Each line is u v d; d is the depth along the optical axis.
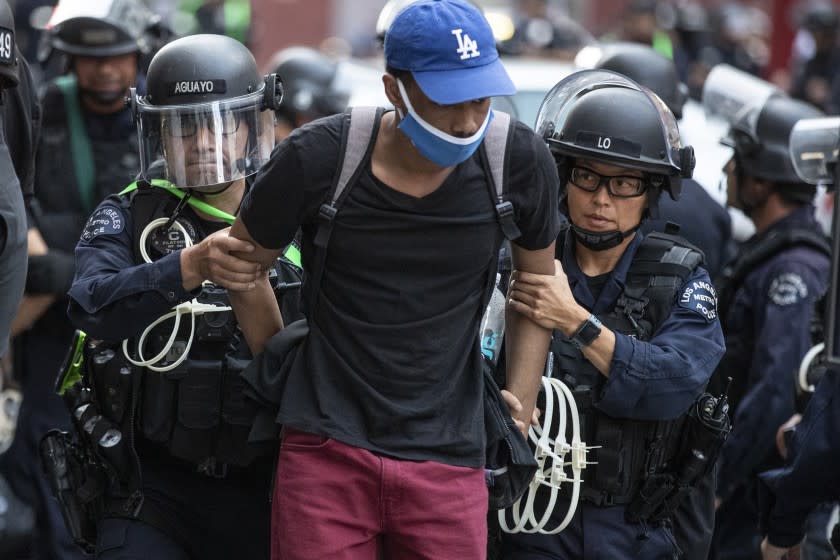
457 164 7.71
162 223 9.12
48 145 13.74
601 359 8.82
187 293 8.52
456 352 7.99
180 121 8.95
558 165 9.20
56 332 13.62
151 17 14.57
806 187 12.22
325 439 7.90
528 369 8.70
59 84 13.85
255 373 8.29
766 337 11.69
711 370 9.05
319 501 7.89
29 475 13.52
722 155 20.98
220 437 9.02
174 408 9.03
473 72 7.36
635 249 9.38
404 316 7.84
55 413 13.58
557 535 9.20
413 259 7.78
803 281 11.73
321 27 47.22
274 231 7.89
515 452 8.38
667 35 29.41
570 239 9.47
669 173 9.08
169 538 9.20
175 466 9.30
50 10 24.81
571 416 9.04
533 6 32.78
